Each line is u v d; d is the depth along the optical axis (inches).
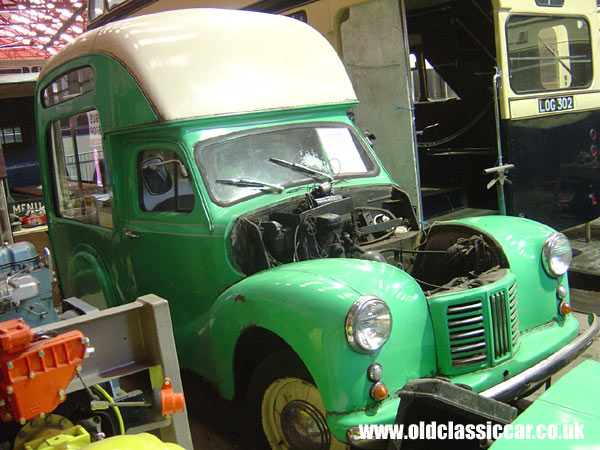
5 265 120.0
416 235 160.9
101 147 169.6
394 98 228.7
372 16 229.1
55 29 1071.6
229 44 160.4
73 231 195.0
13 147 369.4
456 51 279.9
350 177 167.6
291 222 141.6
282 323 113.8
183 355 155.3
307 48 175.6
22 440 89.6
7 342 79.8
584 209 269.1
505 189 238.4
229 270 138.7
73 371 85.0
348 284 112.9
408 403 100.0
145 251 159.9
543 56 249.1
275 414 123.7
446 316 118.3
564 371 169.9
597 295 229.1
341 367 105.8
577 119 262.5
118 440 78.4
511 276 126.9
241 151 153.6
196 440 148.0
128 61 152.7
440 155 291.3
